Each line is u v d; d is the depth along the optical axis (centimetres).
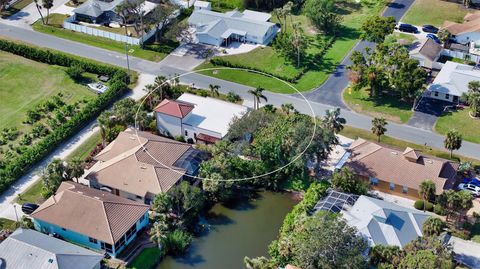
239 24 19762
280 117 15200
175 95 16750
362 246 11300
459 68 17650
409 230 12312
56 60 18388
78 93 17138
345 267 10925
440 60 18762
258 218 13400
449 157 14738
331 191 13325
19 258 11356
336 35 19912
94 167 14062
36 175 14238
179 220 12962
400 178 13700
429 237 11712
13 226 12675
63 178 13475
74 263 11344
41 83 17538
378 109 16525
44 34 19862
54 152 14950
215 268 12144
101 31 19762
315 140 13912
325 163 14662
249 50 19162
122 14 19312
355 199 13075
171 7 19638
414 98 16425
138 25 19775
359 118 16200
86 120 15975
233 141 14788
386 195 13850
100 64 18325
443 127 15812
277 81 17750
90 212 12325
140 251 12362
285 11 19612
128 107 15425
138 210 12606
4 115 16162
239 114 15750
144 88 17275
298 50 18212
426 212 13262
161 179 13450
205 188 13438
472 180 13938
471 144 15225
